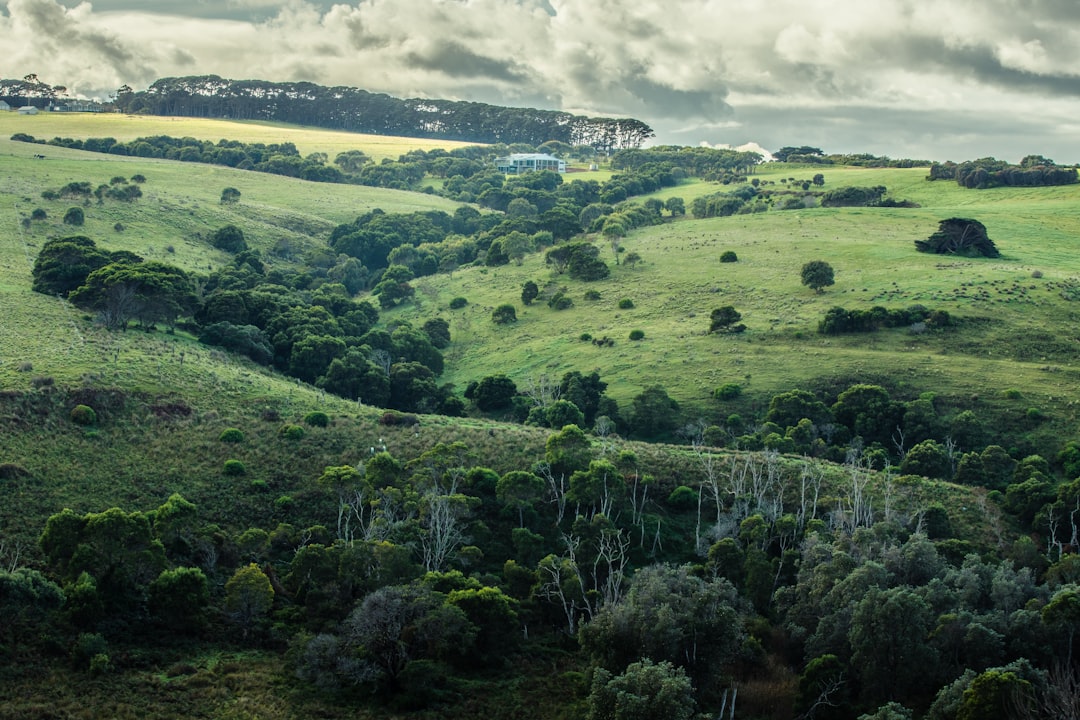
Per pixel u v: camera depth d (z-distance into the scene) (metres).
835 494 67.31
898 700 45.78
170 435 66.75
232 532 57.56
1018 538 63.12
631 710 41.12
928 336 107.56
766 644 51.72
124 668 44.72
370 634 47.34
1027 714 39.00
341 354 105.12
